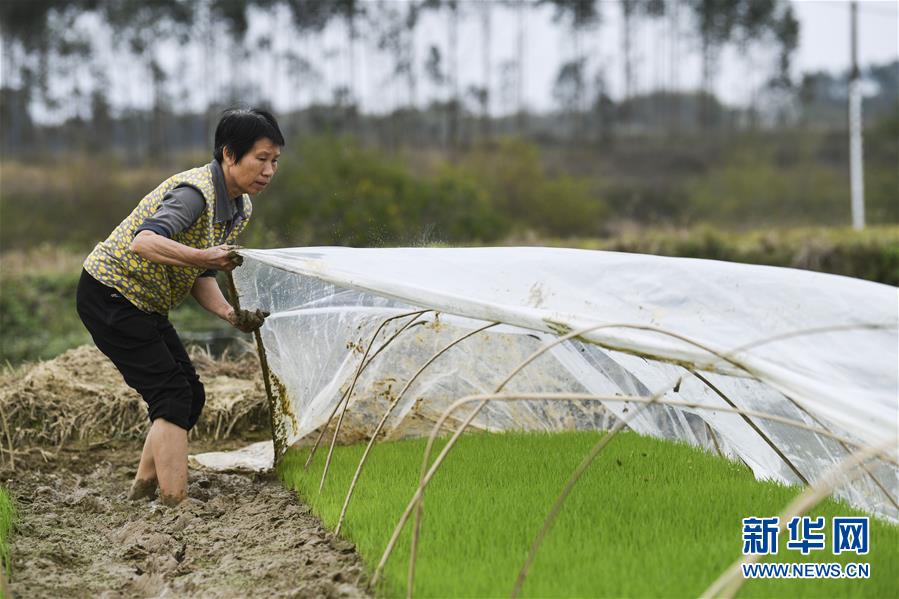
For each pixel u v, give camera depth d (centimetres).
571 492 601
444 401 805
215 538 562
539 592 425
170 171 4044
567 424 844
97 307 611
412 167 4878
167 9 6631
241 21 6562
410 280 560
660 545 490
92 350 977
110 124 6881
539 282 557
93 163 3716
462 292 554
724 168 5462
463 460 709
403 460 718
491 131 8538
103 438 848
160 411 625
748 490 605
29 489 693
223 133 603
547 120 9931
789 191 4894
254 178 612
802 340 471
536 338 777
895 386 429
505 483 637
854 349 454
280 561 507
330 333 734
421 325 744
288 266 583
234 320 651
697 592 420
